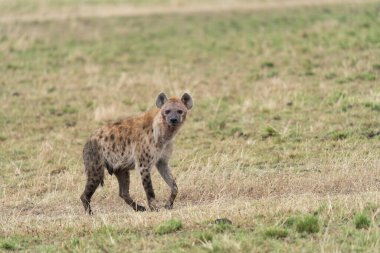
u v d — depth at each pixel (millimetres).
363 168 27047
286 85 42000
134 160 24938
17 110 40812
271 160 30391
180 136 35000
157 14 67812
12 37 57469
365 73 42031
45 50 55250
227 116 37969
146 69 49969
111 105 40406
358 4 64688
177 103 24828
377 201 22297
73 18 65875
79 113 40281
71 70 49844
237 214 21953
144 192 27391
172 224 21172
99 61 52469
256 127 35594
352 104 36938
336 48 48938
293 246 19250
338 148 31125
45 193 28297
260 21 62250
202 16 66250
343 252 18719
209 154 31969
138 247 19953
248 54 51656
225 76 46656
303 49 50062
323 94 39750
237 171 28297
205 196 26531
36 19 65375
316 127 34344
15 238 21906
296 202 22875
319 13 62594
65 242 21016
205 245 19344
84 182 28922
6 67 50281
